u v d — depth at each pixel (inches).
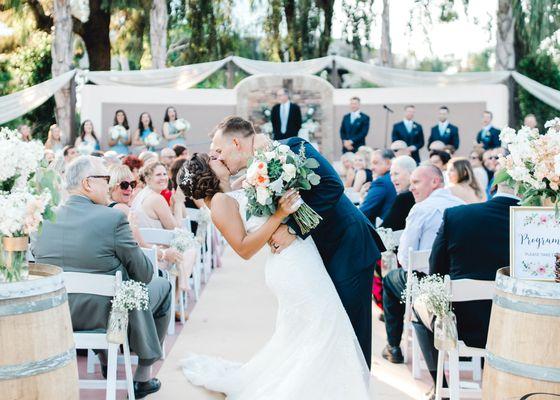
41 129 847.7
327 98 728.3
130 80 737.0
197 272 311.4
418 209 218.1
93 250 175.3
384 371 215.9
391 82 737.0
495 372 139.3
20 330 129.4
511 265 141.0
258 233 162.9
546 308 133.0
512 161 142.3
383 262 252.1
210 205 170.6
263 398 169.2
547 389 132.9
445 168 362.6
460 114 716.0
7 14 874.8
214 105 731.4
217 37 925.8
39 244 178.5
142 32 938.1
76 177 180.1
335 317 164.9
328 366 164.2
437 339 160.4
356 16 906.7
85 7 993.5
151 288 197.6
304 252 166.4
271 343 178.7
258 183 154.1
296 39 910.4
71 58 802.2
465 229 179.9
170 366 217.8
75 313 175.2
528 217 141.1
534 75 854.5
